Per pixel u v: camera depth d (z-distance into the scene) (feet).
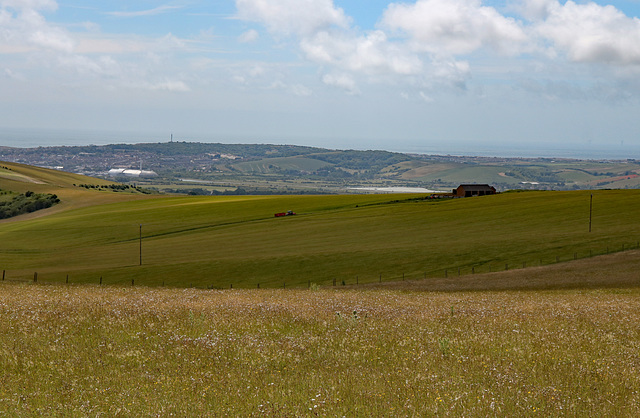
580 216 325.01
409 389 33.73
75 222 488.02
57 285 148.25
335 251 265.34
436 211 399.44
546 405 31.27
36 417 29.17
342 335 51.01
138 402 31.32
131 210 550.77
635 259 205.46
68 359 40.55
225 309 66.95
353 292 129.80
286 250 287.89
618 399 32.83
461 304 88.38
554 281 175.73
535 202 401.29
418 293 136.46
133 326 53.06
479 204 416.87
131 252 327.06
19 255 346.13
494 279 187.73
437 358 42.32
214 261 256.73
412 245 271.08
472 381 36.06
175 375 36.88
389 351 45.16
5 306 64.44
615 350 46.91
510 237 273.54
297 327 55.47
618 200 376.07
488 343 48.52
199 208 527.40
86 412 29.99
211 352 43.06
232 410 30.19
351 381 35.60
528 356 43.19
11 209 649.20
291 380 35.86
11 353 41.63
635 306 87.10
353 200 520.42
